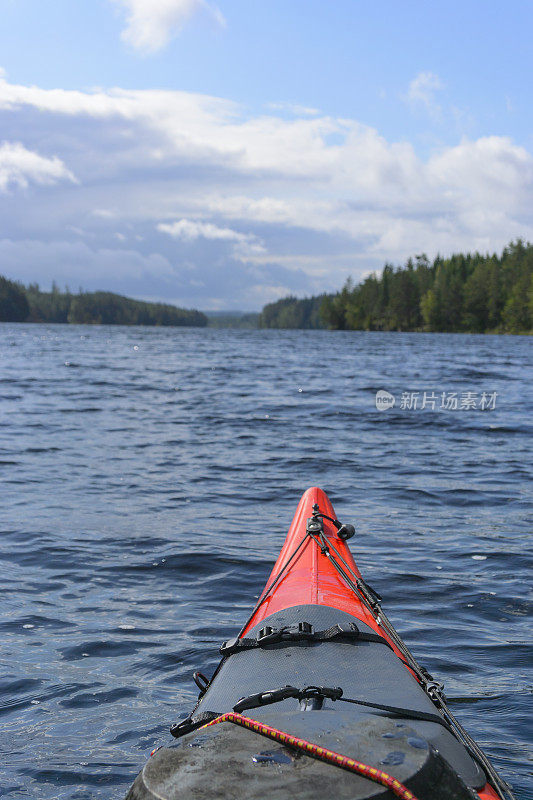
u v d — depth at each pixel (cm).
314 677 234
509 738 328
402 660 262
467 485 891
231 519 729
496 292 12606
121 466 993
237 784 124
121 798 286
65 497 809
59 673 399
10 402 1752
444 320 13112
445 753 188
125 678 394
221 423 1437
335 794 122
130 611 490
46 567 577
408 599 512
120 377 2562
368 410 1673
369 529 696
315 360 3791
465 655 421
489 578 555
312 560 396
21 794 289
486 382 2456
